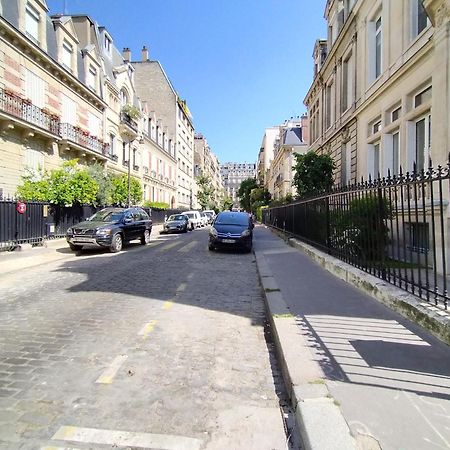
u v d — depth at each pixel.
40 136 19.92
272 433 2.80
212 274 9.58
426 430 2.48
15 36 17.52
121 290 7.48
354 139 16.14
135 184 28.39
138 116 34.25
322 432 2.47
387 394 2.95
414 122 10.66
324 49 24.22
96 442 2.67
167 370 3.88
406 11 10.81
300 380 3.21
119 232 14.50
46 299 6.75
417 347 3.89
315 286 7.01
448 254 6.75
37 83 19.81
